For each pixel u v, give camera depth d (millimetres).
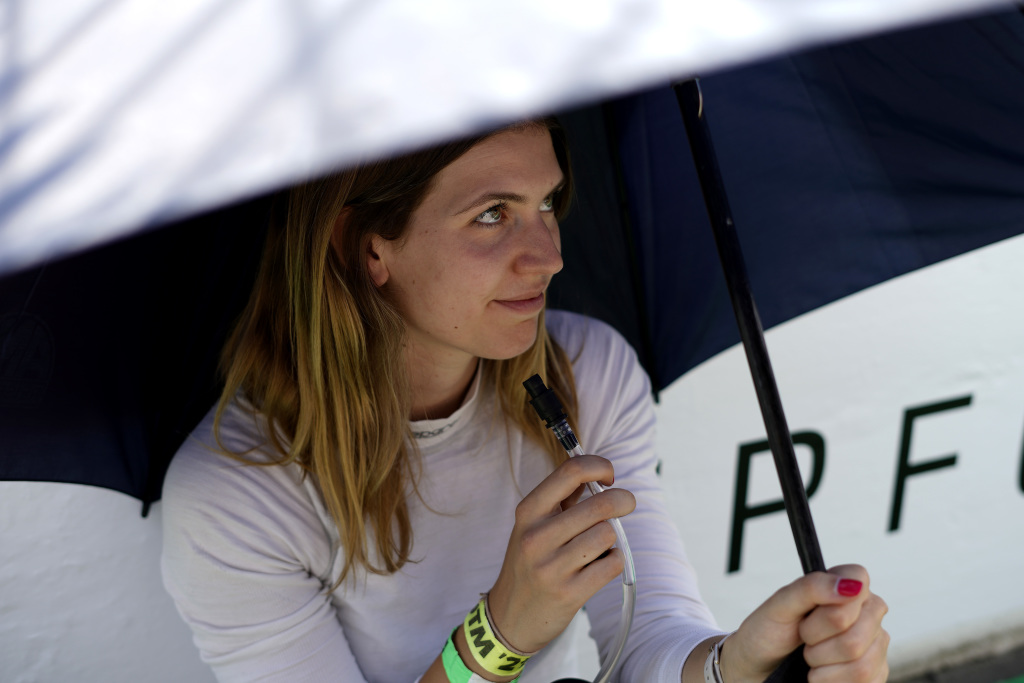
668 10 463
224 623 1192
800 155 1435
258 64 496
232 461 1185
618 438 1433
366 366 1137
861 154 1405
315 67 484
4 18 550
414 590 1265
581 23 471
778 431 917
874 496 2338
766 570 2318
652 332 1660
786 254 1498
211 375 1356
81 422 1215
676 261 1597
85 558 1771
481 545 1301
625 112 1517
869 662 815
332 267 1111
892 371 2271
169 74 502
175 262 1226
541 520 921
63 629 1781
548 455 1333
